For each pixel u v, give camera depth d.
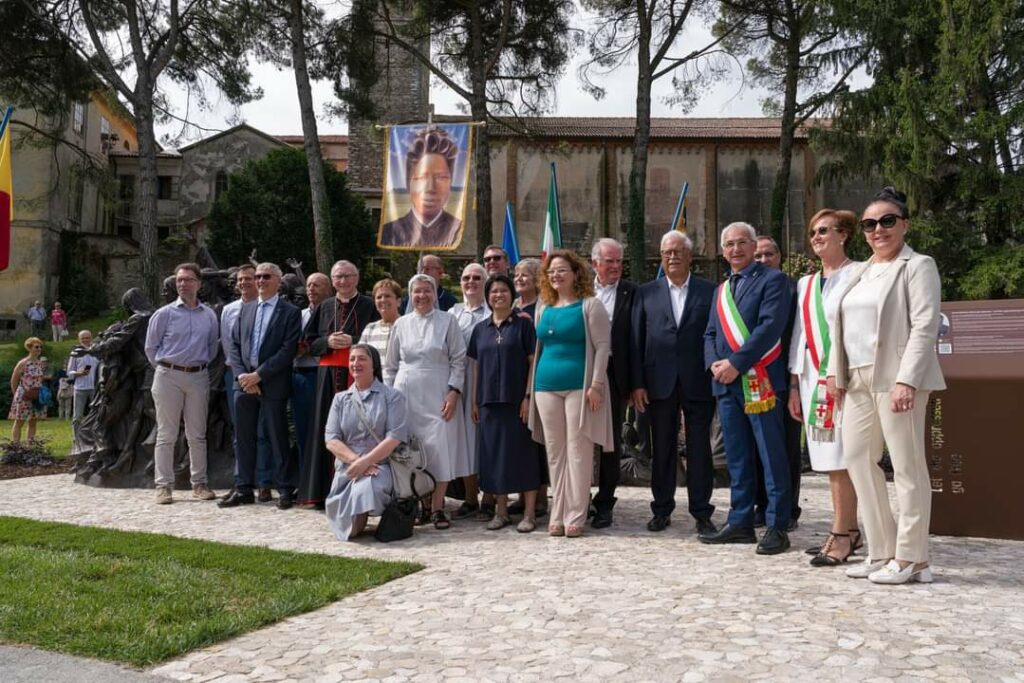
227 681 3.41
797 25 23.30
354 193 41.09
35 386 13.95
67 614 4.25
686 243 6.62
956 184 19.81
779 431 5.92
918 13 19.28
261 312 8.08
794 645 3.73
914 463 4.89
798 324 5.71
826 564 5.36
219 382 9.31
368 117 24.12
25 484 9.83
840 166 23.02
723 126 37.34
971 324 6.10
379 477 6.47
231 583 4.94
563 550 5.95
